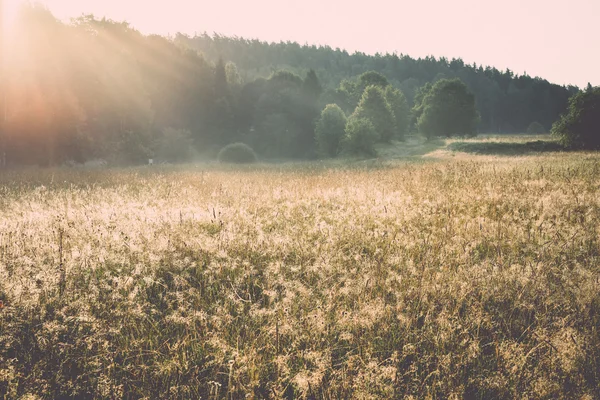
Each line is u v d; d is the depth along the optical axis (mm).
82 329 3086
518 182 10156
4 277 3684
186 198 9234
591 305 3199
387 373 2426
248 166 33625
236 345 2848
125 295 3631
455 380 2523
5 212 7469
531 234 5254
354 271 4074
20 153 36125
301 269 4238
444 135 74312
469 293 3586
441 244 5066
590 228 5262
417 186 10680
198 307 3521
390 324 3162
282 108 85500
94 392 2537
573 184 8984
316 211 7293
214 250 4746
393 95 80312
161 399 2484
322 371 2500
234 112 87750
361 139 53812
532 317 3238
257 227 5855
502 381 2436
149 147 57250
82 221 6156
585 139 31188
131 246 4695
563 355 2516
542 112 175250
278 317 3164
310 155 77812
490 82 189875
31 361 2818
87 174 20547
